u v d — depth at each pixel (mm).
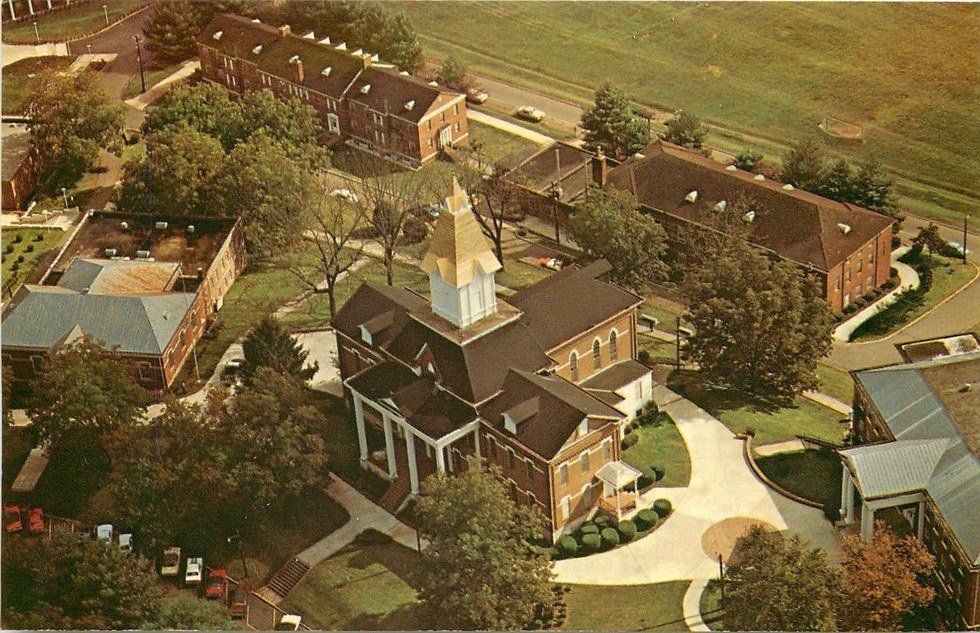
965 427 138500
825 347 160000
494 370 143750
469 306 145875
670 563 139500
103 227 184000
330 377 166375
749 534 134000
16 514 147750
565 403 138250
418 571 140625
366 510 148625
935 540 133875
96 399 147625
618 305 153000
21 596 138250
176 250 179375
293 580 141875
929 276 186125
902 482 135750
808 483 147500
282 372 158375
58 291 166000
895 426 142250
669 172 187500
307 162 193250
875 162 191875
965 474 134000
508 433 139500
